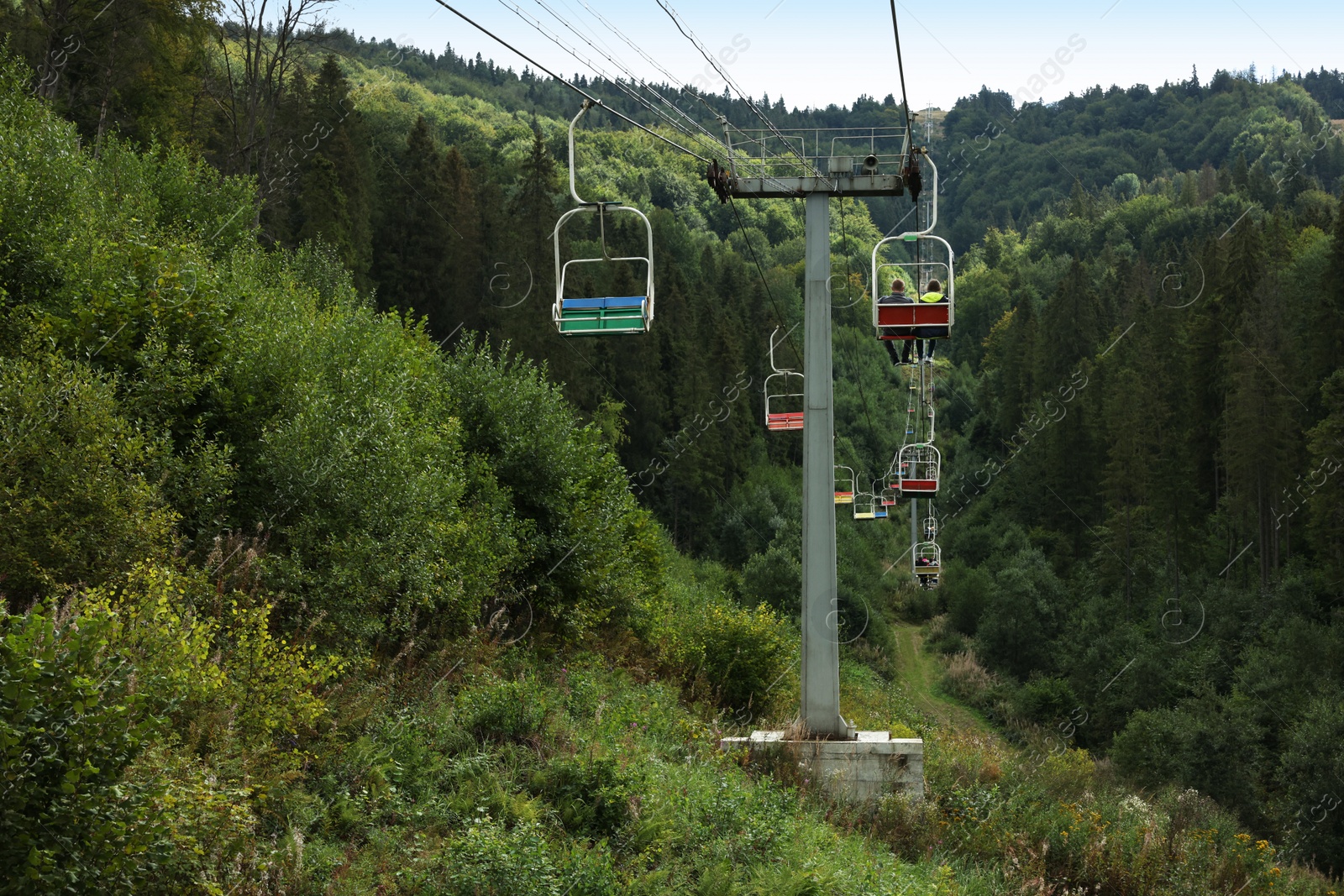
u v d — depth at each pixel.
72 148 16.58
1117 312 97.81
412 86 132.50
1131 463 62.66
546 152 62.66
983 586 63.84
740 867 9.59
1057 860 13.52
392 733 10.22
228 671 8.69
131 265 12.83
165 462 10.70
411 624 12.77
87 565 9.18
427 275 60.84
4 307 11.54
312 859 7.80
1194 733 37.72
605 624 19.91
